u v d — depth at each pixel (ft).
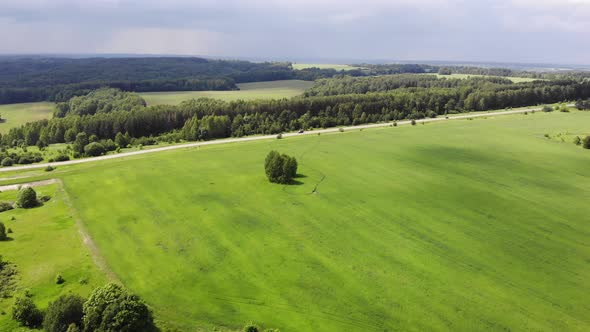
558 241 177.17
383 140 364.58
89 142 369.50
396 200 219.61
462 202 217.77
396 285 141.18
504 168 278.46
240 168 278.87
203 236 177.68
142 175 264.93
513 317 125.70
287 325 120.06
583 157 305.94
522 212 206.59
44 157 338.95
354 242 172.35
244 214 200.95
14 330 119.03
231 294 135.33
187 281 143.02
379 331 118.01
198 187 240.12
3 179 268.62
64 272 149.69
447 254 163.43
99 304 113.39
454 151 321.93
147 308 119.03
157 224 190.19
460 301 132.98
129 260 157.79
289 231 182.50
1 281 143.23
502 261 159.33
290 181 249.14
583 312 129.08
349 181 250.37
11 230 183.93
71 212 206.69
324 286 139.95
